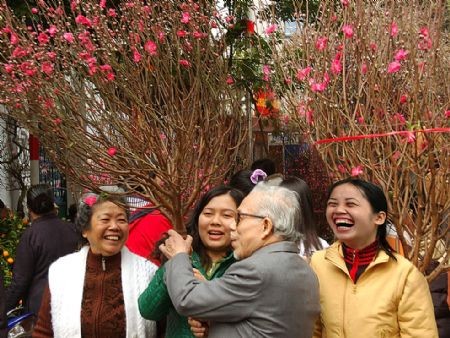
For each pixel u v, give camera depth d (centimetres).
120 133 426
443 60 363
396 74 354
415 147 320
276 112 588
